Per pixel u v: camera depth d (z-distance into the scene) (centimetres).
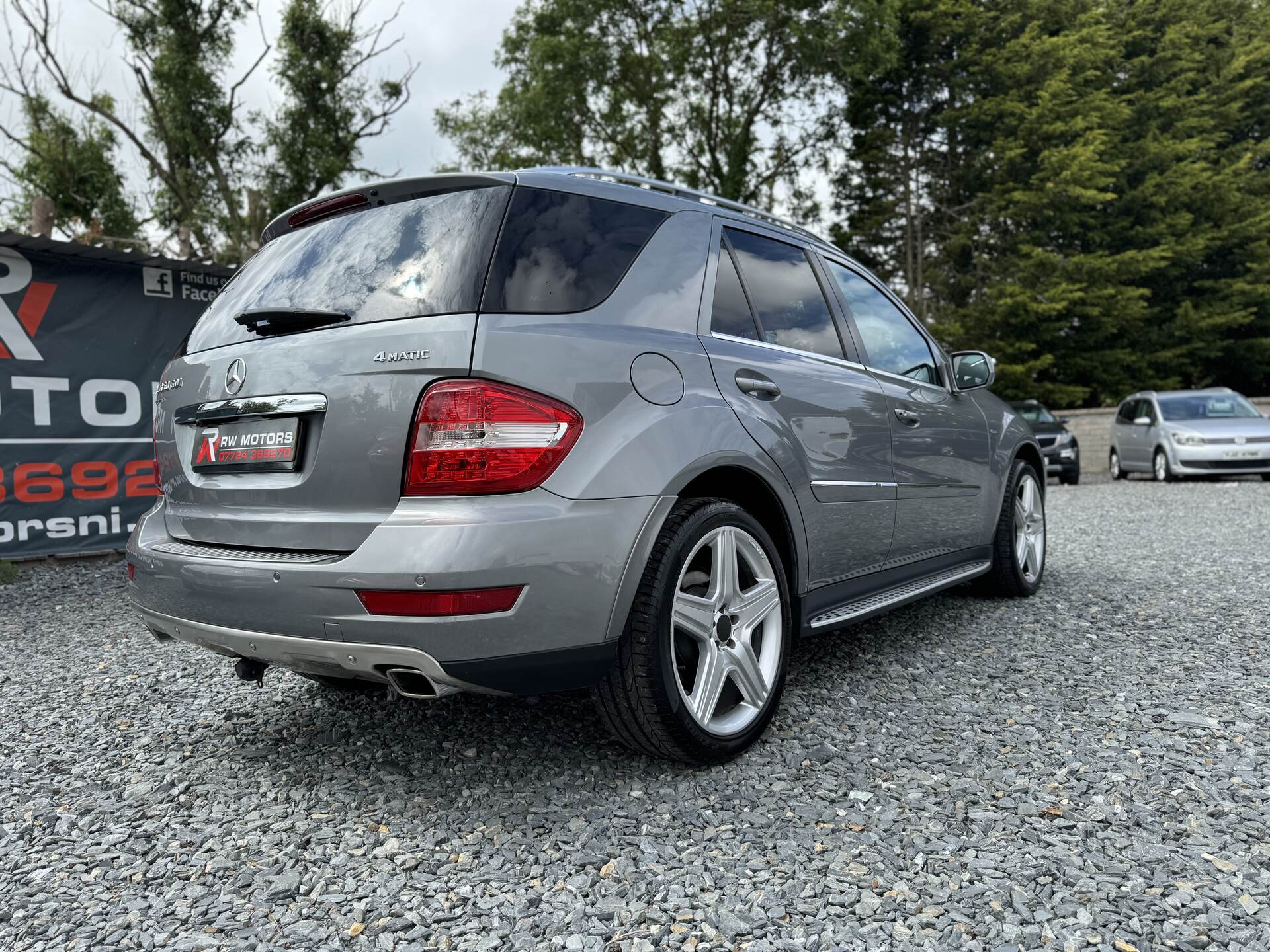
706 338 275
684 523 247
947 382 429
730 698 276
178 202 2339
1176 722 294
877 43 2233
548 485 218
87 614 535
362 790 257
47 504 709
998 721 298
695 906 190
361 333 226
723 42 2356
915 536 379
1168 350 2619
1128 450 1647
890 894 192
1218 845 210
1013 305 2356
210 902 199
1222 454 1410
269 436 240
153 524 285
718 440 257
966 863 204
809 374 313
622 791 248
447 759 277
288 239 280
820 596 315
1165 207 2652
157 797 259
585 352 231
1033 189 2433
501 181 244
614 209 267
